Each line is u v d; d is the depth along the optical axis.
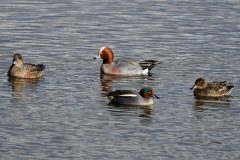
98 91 29.09
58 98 27.77
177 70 32.34
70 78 31.00
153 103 27.39
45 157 21.45
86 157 21.53
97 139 23.14
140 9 44.47
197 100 27.92
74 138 23.17
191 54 34.84
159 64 33.31
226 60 33.78
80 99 27.75
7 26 39.50
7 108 26.28
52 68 32.44
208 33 38.84
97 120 25.12
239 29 39.78
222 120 25.41
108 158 21.50
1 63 33.06
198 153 22.08
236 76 31.27
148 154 21.91
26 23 40.31
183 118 25.55
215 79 30.75
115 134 23.66
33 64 31.12
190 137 23.52
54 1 46.47
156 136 23.55
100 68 32.44
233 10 44.41
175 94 28.70
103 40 37.28
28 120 24.91
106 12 43.56
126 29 39.56
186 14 43.25
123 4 45.97
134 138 23.33
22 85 29.70
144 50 35.59
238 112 26.44
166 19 41.91
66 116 25.48
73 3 45.94
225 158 21.70
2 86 29.50
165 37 37.97
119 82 30.84
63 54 34.72
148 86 30.00
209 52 35.19
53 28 39.41
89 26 40.03
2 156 21.44
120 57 34.28
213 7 45.22
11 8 43.97
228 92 28.67
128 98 27.06
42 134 23.47
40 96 28.00
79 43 36.62
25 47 35.62
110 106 26.92
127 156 21.70
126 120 25.22
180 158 21.62
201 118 25.58
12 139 22.92
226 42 37.03
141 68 32.31
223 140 23.30
